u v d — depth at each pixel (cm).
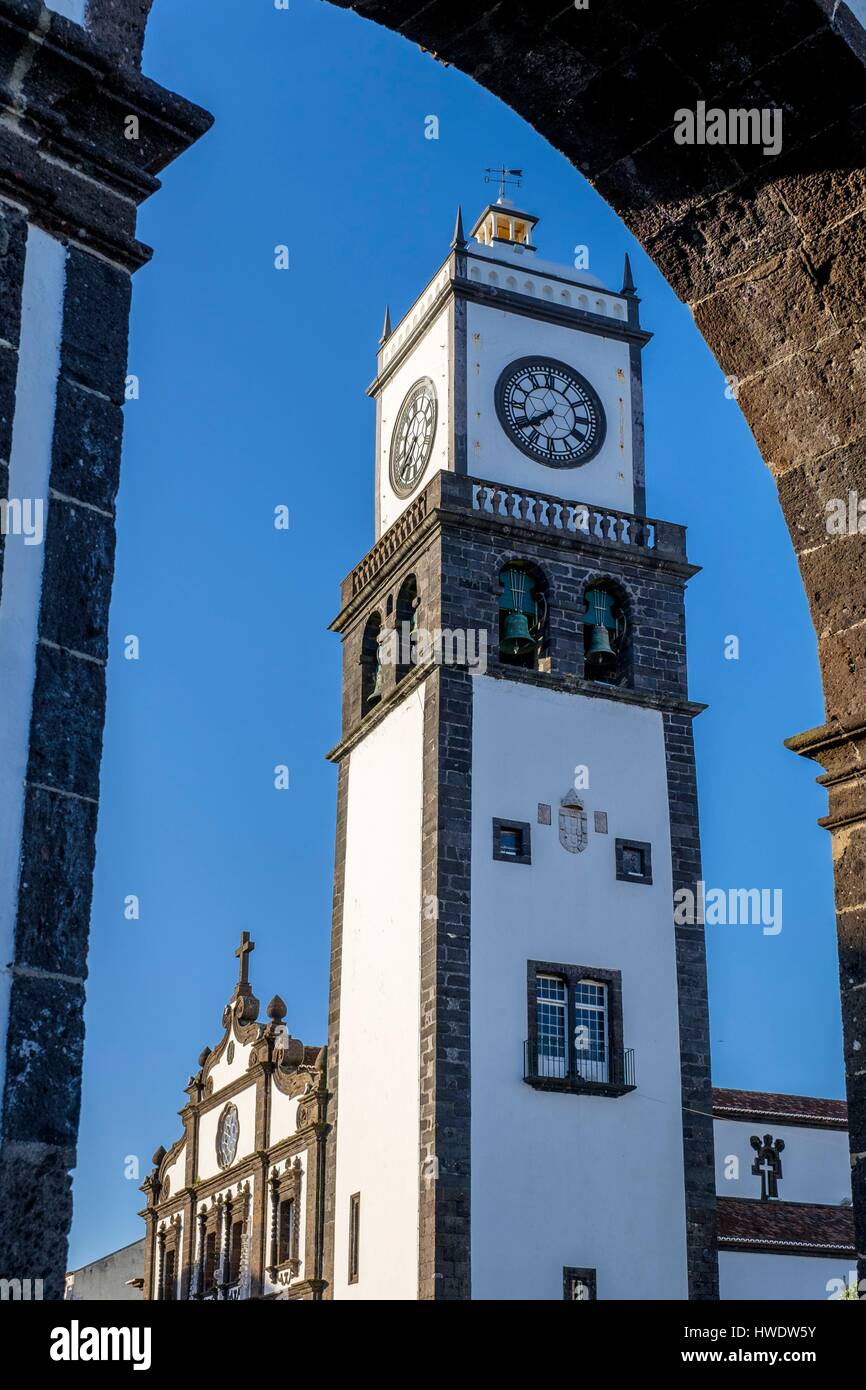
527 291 4338
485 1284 3416
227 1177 4741
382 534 4409
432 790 3788
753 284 1045
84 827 607
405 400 4428
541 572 4084
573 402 4303
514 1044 3625
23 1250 554
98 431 651
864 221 981
